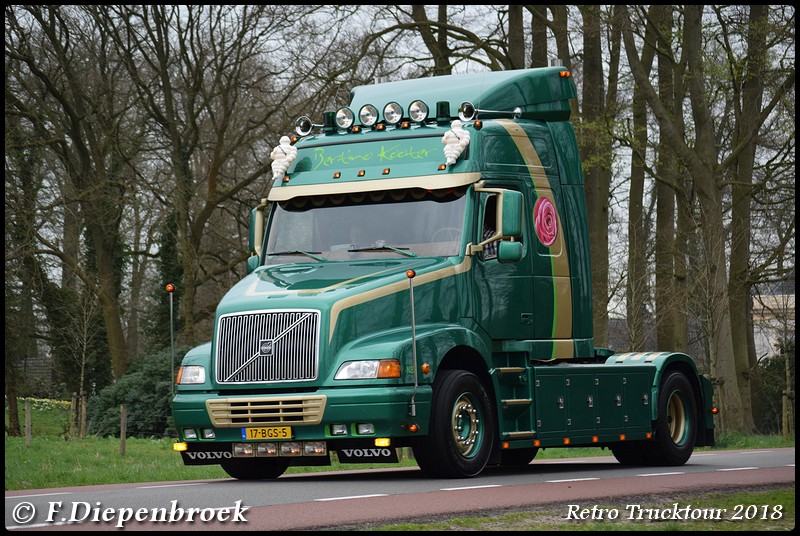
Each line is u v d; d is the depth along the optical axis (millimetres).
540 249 36219
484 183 34438
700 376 42969
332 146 35844
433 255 33750
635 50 75875
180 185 95938
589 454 58438
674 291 84562
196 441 32031
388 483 30469
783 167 83438
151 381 84188
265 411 31141
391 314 31859
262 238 35906
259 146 101625
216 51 92500
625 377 39031
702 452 54969
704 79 79750
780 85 79750
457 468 31844
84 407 77562
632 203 96000
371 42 82562
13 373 99188
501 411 33812
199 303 122500
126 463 51469
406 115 36281
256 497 26328
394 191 34594
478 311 33812
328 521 21266
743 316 93125
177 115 99750
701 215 82750
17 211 91438
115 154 99562
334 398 30500
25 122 95688
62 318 106688
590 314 38094
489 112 36094
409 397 30703
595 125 76500
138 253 104562
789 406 79375
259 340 31453
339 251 34625
